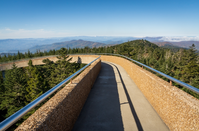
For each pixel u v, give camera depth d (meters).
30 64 46.91
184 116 2.14
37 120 1.60
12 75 32.91
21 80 32.03
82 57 43.22
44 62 50.59
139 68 5.82
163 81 3.33
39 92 27.23
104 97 4.61
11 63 43.19
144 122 2.98
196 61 46.41
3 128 1.05
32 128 1.44
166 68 45.56
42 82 29.55
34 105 1.50
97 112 3.51
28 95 27.28
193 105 1.98
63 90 2.77
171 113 2.60
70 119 2.64
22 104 28.59
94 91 5.30
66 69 48.22
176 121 2.40
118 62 15.90
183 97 2.26
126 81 6.93
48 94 1.84
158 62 57.09
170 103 2.65
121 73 9.38
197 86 30.89
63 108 2.25
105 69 11.54
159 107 3.23
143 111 3.50
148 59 65.25
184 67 41.34
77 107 3.24
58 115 2.03
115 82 6.75
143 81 4.82
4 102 28.11
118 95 4.78
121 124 2.93
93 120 3.11
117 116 3.28
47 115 1.72
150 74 4.33
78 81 3.50
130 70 8.10
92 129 2.76
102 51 99.19
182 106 2.21
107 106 3.87
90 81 5.47
